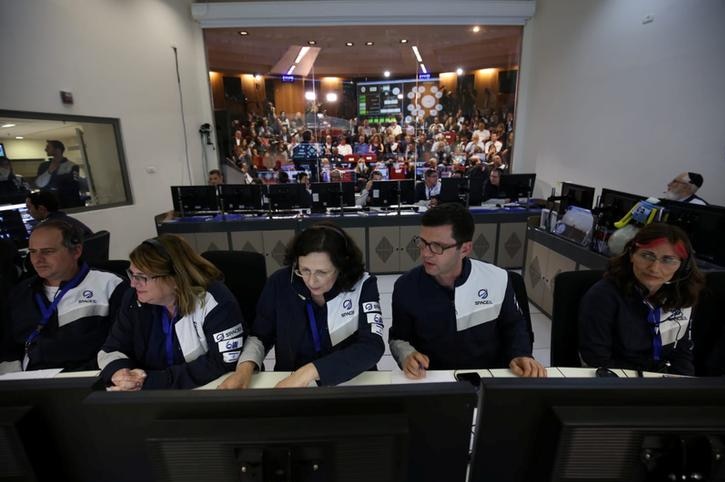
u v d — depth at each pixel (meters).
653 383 0.45
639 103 3.47
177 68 5.08
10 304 1.47
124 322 1.26
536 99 5.32
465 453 0.48
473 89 5.99
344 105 6.36
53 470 0.48
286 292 1.26
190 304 1.21
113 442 0.47
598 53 4.02
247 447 0.42
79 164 3.68
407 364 1.19
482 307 1.32
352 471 0.44
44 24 3.25
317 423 0.43
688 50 2.96
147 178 4.56
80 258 1.55
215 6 5.23
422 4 5.22
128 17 4.23
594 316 1.33
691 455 0.43
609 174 3.90
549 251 2.99
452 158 6.34
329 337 1.25
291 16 5.28
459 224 1.17
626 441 0.44
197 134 5.57
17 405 0.45
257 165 6.29
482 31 5.63
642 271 1.23
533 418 0.46
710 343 1.57
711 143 2.80
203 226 3.95
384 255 4.17
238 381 1.11
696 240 1.95
